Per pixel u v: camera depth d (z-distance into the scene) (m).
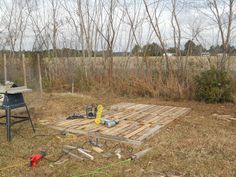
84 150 4.00
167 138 4.61
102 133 4.68
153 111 6.67
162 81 9.05
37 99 7.37
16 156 3.81
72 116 5.91
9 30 13.09
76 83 10.45
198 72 8.70
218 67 8.55
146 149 4.07
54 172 3.34
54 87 10.48
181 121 5.77
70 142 4.41
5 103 4.38
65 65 10.93
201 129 5.14
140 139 4.36
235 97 7.95
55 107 7.13
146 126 5.19
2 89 4.45
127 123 5.44
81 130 4.89
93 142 4.37
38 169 3.42
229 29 8.66
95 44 10.82
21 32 12.77
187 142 4.38
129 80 9.45
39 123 5.46
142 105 7.55
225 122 5.71
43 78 10.39
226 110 6.94
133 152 4.00
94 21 10.91
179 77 8.87
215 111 6.84
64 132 4.91
